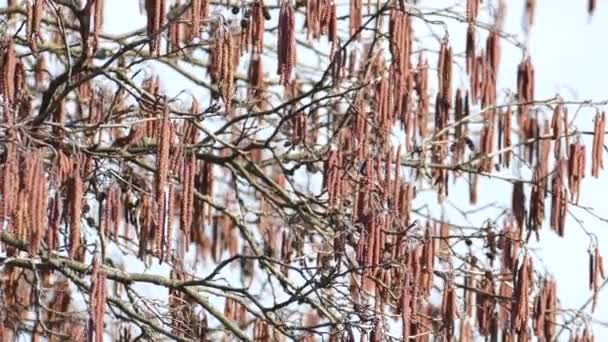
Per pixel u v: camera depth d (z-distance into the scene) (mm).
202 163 25203
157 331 22766
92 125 20781
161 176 19328
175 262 22438
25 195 17719
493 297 24062
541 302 23266
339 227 21703
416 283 21594
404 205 22625
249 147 24391
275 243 26250
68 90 21094
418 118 25312
